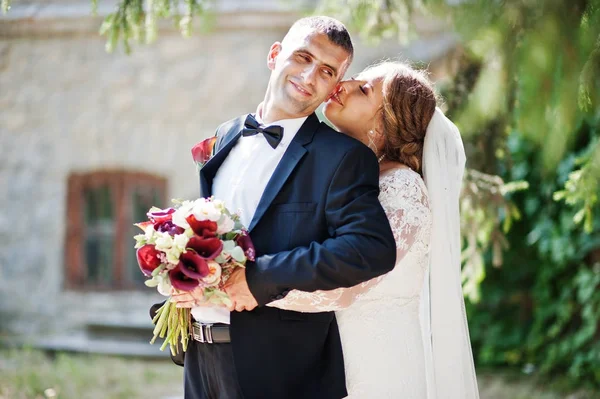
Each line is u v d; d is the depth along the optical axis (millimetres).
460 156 2869
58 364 7008
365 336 2572
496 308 7234
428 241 2672
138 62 8438
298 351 2377
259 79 8305
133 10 3791
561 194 3611
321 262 2199
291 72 2428
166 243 2193
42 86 8562
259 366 2338
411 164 2768
